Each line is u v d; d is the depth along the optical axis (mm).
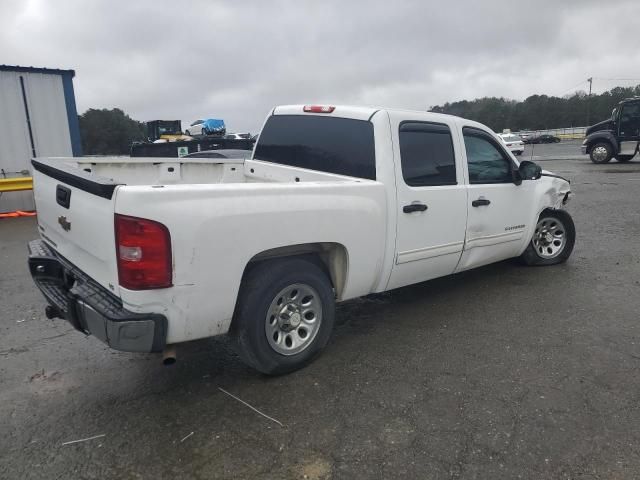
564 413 3115
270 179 5078
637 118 21062
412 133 4285
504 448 2791
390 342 4188
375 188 3902
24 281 6047
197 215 2926
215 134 29281
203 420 3100
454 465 2664
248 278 3369
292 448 2816
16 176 11609
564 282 5660
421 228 4309
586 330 4355
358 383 3514
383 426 3008
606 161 22000
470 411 3148
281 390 3441
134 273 2791
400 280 4340
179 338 3035
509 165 5320
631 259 6602
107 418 3125
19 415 3160
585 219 9516
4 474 2623
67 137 12125
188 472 2635
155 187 2865
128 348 2883
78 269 3428
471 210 4789
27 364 3867
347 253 3764
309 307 3686
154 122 28812
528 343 4121
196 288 2980
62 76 11875
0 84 11203
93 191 2951
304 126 4727
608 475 2574
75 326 3230
